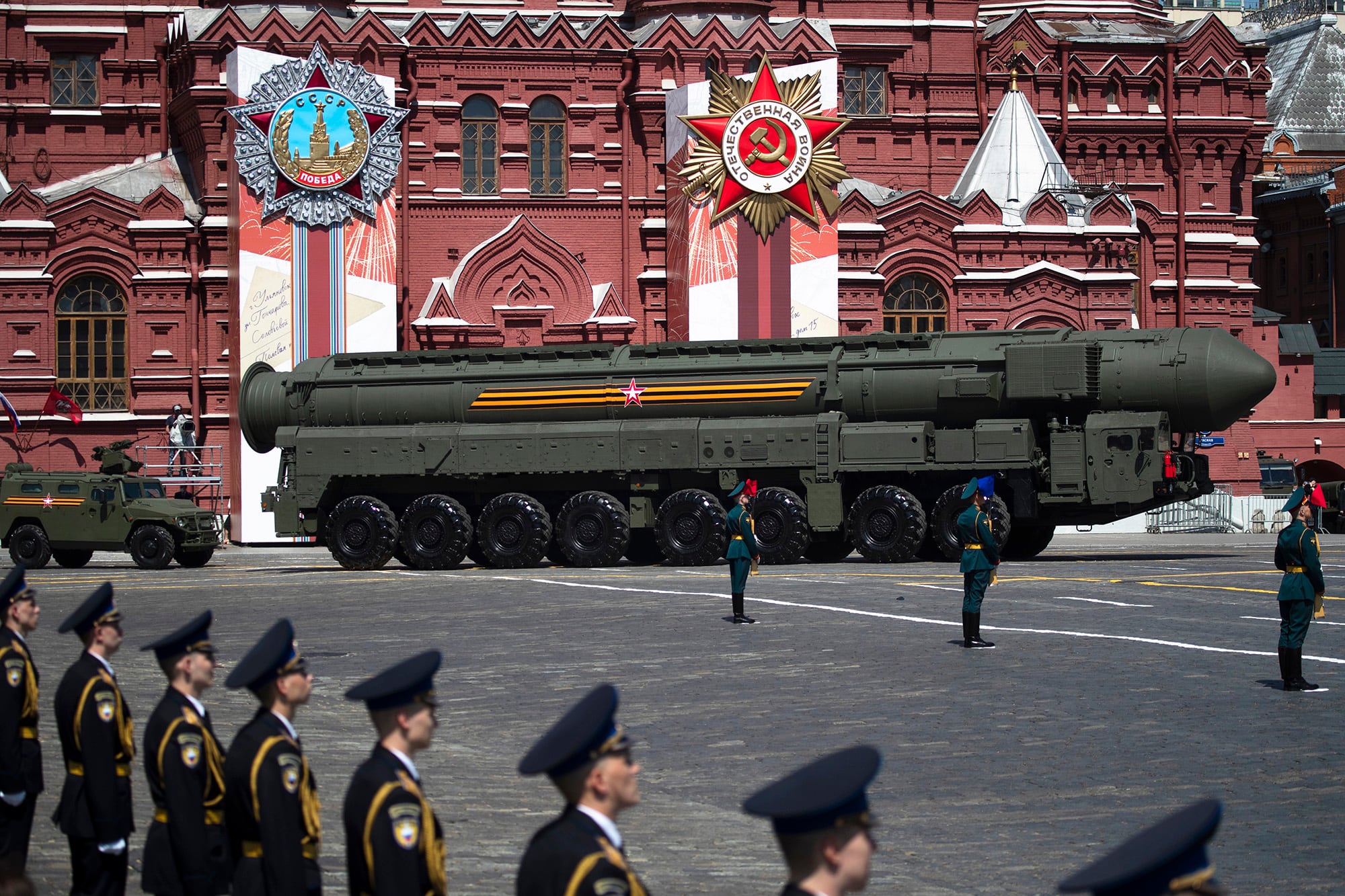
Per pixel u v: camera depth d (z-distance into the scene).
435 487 50.66
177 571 50.31
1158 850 5.56
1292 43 129.12
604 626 32.34
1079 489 45.94
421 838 8.81
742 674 26.08
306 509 50.78
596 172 72.44
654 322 72.38
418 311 71.06
